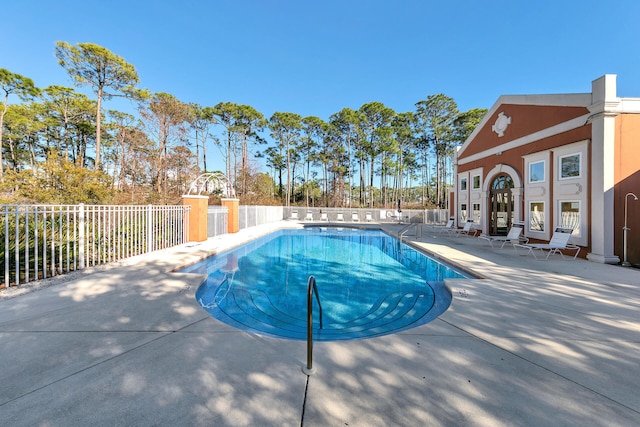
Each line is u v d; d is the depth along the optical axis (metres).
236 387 2.22
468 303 4.24
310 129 35.69
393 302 5.19
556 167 9.02
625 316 3.74
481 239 12.45
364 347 2.90
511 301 4.33
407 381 2.31
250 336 3.14
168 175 22.39
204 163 33.03
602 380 2.34
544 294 4.67
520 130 10.91
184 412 1.93
